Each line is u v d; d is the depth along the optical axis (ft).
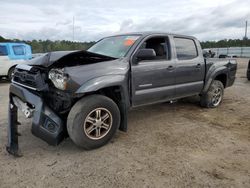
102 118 12.04
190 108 19.60
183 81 16.43
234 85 31.96
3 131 14.37
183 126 15.43
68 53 11.35
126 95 12.90
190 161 10.91
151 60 14.37
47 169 10.20
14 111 12.34
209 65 18.48
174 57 15.72
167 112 18.45
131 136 13.75
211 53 21.08
